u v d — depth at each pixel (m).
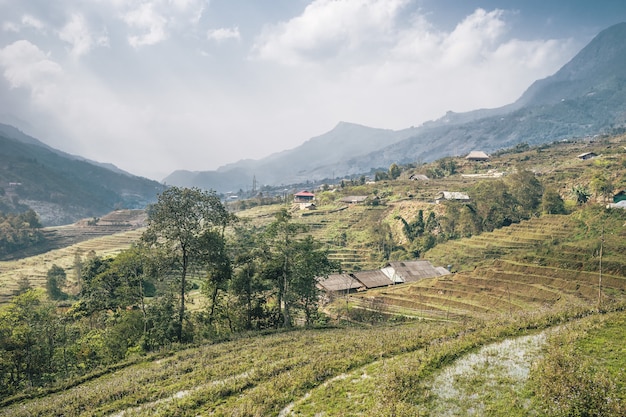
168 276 58.50
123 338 46.75
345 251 129.50
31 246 177.62
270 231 50.38
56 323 47.78
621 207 96.56
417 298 76.44
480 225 122.81
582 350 23.47
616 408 16.36
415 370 23.28
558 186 133.75
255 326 52.72
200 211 47.16
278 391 24.03
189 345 41.75
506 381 21.03
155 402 25.73
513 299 65.25
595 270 66.44
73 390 31.73
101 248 161.25
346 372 26.47
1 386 39.25
